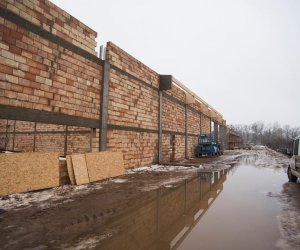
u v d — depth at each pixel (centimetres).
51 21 751
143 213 499
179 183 858
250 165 1591
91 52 923
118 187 753
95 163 873
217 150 2627
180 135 1964
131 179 912
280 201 613
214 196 668
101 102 965
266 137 11606
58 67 772
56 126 1277
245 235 386
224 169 1335
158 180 903
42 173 681
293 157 932
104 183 816
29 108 678
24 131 1406
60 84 779
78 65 854
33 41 692
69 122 809
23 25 665
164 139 1630
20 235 369
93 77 928
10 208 501
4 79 618
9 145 1435
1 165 582
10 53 632
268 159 2186
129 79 1177
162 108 1595
